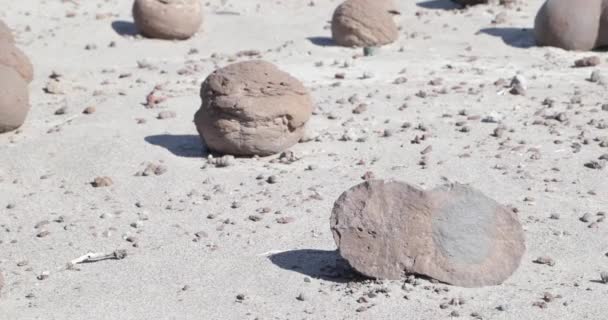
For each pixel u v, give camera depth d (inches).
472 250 243.6
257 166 278.7
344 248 244.7
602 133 287.1
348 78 321.4
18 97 293.9
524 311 238.4
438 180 271.0
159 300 243.4
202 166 279.0
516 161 277.0
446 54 339.9
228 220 261.4
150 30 356.2
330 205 264.4
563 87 311.3
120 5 390.0
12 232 261.6
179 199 268.7
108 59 342.0
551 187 268.7
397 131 290.2
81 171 279.1
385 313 238.5
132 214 265.3
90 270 251.1
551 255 250.7
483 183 270.2
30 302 244.4
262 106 279.0
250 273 248.2
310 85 316.8
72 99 312.8
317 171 275.9
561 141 283.9
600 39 339.3
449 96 306.7
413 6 387.5
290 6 392.8
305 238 256.1
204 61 339.6
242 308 241.0
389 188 244.7
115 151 284.7
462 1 381.7
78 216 265.3
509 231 245.3
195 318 239.5
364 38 348.2
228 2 397.4
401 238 243.6
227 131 279.4
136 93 314.2
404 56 339.0
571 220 259.1
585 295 241.6
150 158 282.7
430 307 239.1
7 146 289.3
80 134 292.0
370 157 280.4
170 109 303.9
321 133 290.5
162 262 251.9
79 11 382.3
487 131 289.0
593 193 266.5
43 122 300.4
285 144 282.0
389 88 313.0
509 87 310.8
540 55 336.8
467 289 242.5
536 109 299.0
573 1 340.5
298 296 242.5
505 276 244.2
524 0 382.0
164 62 339.9
